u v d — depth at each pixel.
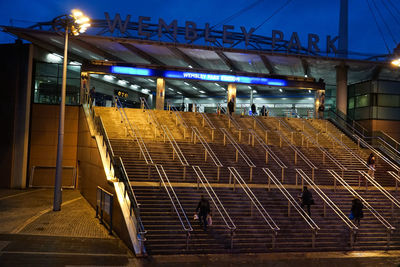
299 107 40.66
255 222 12.76
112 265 9.52
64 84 16.16
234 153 19.42
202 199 11.94
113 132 20.22
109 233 12.60
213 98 44.34
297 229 12.66
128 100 41.62
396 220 14.18
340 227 13.17
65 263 9.41
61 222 13.89
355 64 28.27
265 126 25.23
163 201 13.16
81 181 22.19
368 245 12.56
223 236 11.86
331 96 38.31
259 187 15.23
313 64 29.06
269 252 11.56
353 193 15.34
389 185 18.31
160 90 28.97
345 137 24.86
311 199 13.23
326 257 11.27
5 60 24.36
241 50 26.45
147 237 11.28
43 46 25.72
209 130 22.84
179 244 11.27
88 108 23.33
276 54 26.78
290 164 18.80
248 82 29.94
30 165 24.80
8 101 24.16
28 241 11.21
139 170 15.95
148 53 29.14
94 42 26.11
